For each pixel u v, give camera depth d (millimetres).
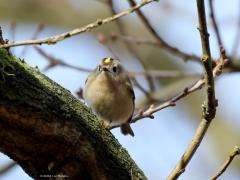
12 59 5938
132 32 16969
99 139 6625
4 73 5688
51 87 6258
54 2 18016
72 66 11078
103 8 17891
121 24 11211
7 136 5914
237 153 6586
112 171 6715
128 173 6863
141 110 9523
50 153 6262
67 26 17828
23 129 5910
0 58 5723
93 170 6535
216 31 9750
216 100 6867
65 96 6387
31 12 17781
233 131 16125
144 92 10883
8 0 17703
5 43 6152
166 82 15664
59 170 6391
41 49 10883
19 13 17656
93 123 6648
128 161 6965
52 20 17859
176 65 16859
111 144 6812
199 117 16516
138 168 7094
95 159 6516
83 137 6391
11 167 10406
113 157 6762
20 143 6020
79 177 6484
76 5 18078
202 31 6520
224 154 15594
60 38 6020
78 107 6520
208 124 6922
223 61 7504
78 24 17812
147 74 11438
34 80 6066
